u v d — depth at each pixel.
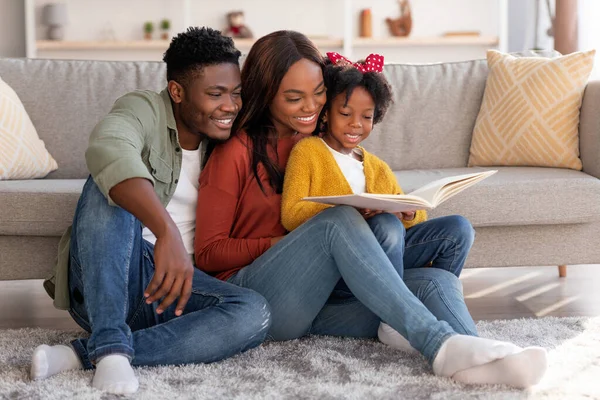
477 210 2.31
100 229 1.62
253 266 1.84
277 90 1.89
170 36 5.96
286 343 1.91
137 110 1.73
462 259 1.96
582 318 2.18
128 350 1.61
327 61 1.99
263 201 1.92
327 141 2.00
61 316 2.46
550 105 2.74
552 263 2.40
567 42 4.63
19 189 2.20
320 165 1.93
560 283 2.88
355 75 1.91
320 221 1.74
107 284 1.61
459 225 1.93
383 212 1.83
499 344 1.58
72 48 5.77
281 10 6.06
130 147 1.56
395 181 2.04
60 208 2.18
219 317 1.75
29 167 2.54
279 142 1.98
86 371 1.67
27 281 3.01
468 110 2.94
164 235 1.49
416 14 6.17
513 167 2.78
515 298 2.66
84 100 2.73
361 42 5.88
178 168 1.83
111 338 1.59
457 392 1.56
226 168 1.89
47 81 2.74
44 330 2.11
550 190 2.34
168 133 1.81
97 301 1.61
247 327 1.76
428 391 1.57
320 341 1.93
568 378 1.66
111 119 1.64
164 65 2.83
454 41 5.94
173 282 1.49
